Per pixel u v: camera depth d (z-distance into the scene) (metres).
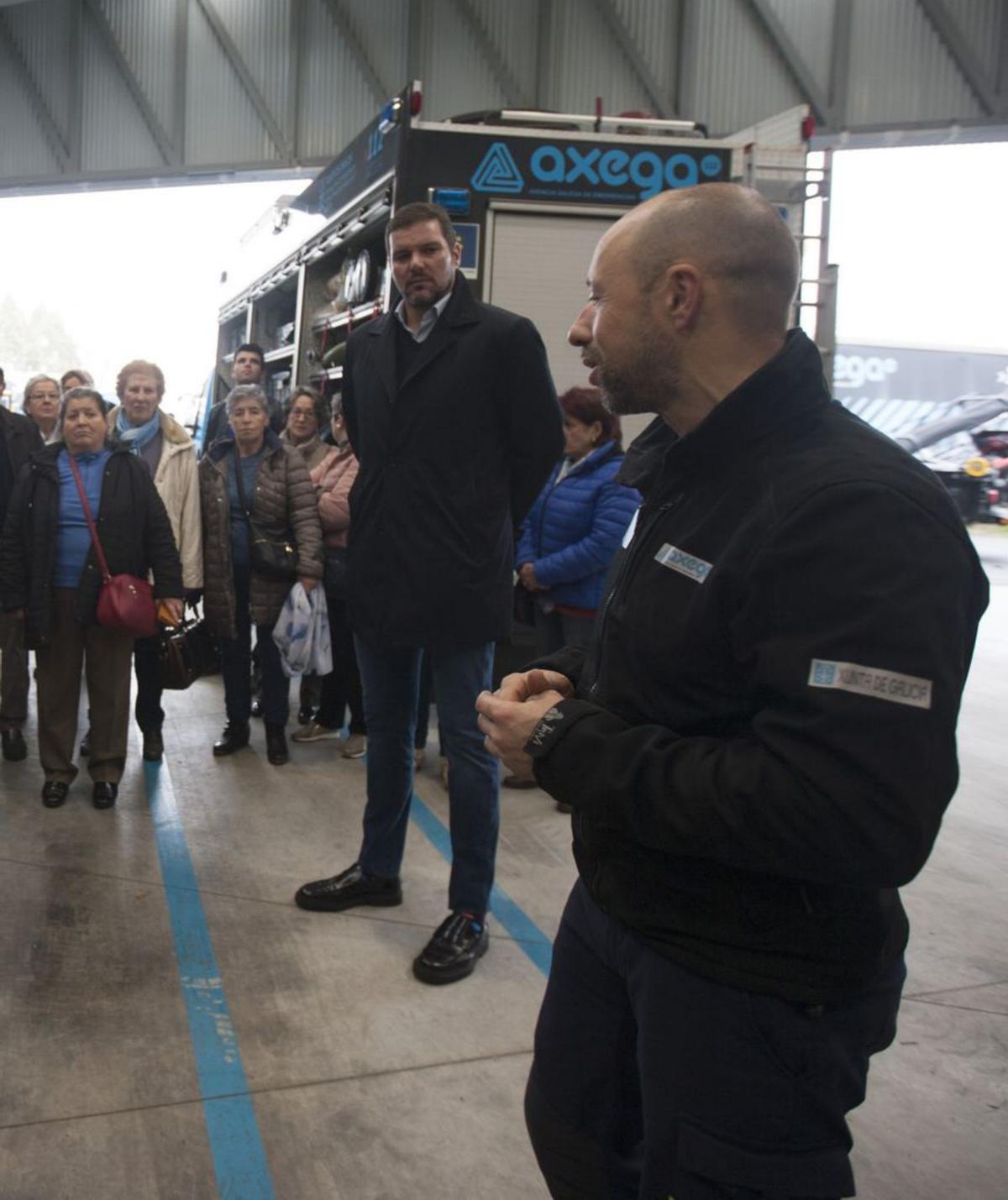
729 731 0.95
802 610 0.84
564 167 4.31
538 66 10.72
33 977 2.40
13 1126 1.86
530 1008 2.38
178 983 2.40
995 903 3.18
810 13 10.29
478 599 2.48
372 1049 2.17
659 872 0.99
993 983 2.64
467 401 2.45
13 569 3.48
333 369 5.41
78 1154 1.79
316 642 4.00
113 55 12.06
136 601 3.39
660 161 4.34
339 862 3.17
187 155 11.97
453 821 2.58
